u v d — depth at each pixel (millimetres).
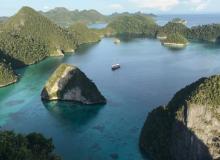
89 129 137500
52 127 141250
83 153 116875
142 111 155750
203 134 105562
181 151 109438
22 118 152875
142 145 119625
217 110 105875
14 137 76812
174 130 112625
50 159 76688
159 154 113125
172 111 118438
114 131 134500
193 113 107688
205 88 112625
